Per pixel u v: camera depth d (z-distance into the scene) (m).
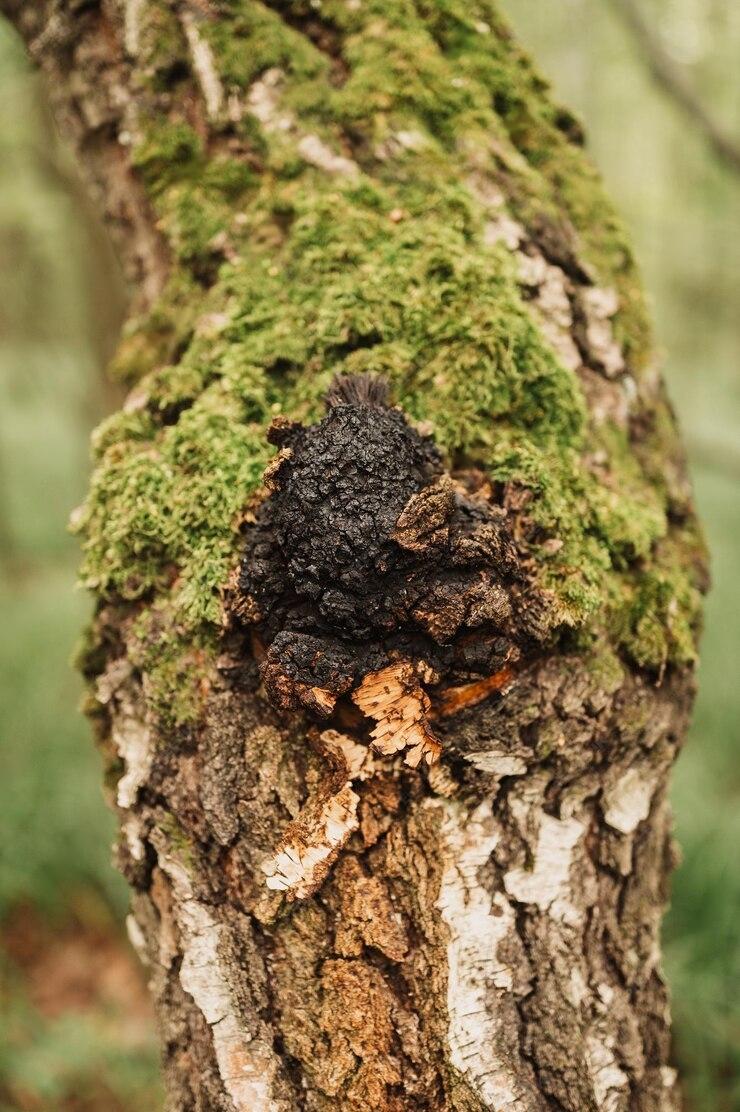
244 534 0.82
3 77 1.97
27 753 2.56
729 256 4.99
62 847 2.29
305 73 0.93
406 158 0.90
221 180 0.92
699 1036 1.48
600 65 2.86
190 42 0.93
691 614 0.88
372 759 0.80
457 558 0.78
